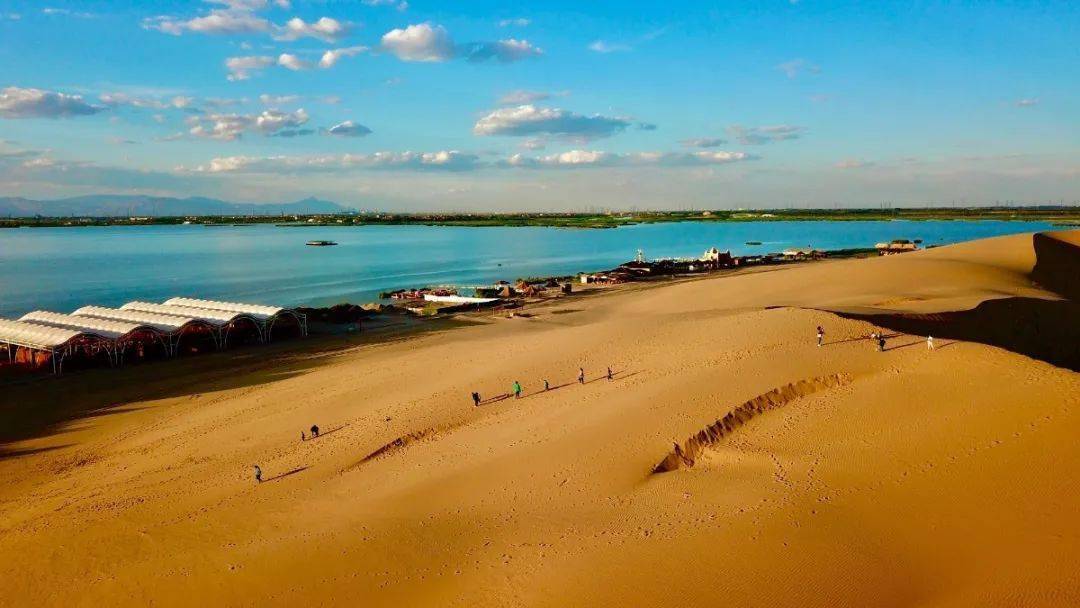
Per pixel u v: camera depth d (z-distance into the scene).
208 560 24.17
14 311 97.62
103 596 22.47
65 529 27.73
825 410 30.41
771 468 25.88
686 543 20.88
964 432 25.73
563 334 56.19
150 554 25.09
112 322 69.25
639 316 77.06
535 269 160.88
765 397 32.16
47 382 55.56
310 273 151.50
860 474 24.14
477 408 38.66
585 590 19.11
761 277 86.69
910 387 31.17
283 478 31.77
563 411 35.50
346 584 21.69
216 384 53.75
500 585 20.28
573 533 22.80
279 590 21.78
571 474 27.47
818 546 19.86
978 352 33.81
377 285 129.75
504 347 54.53
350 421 39.25
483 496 26.72
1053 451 22.94
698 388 34.19
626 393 36.41
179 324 67.69
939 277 70.06
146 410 46.97
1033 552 17.75
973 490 21.80
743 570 19.08
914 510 21.28
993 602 15.75
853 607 16.98
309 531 25.58
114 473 34.78
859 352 37.09
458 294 114.12
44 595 22.86
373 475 31.11
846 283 73.12
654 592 18.55
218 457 35.59
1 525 28.95
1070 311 52.81
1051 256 80.94
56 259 186.25
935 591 17.06
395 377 48.41
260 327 72.00
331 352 65.62
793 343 40.44
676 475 26.70
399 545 23.58
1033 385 28.53
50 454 38.72
